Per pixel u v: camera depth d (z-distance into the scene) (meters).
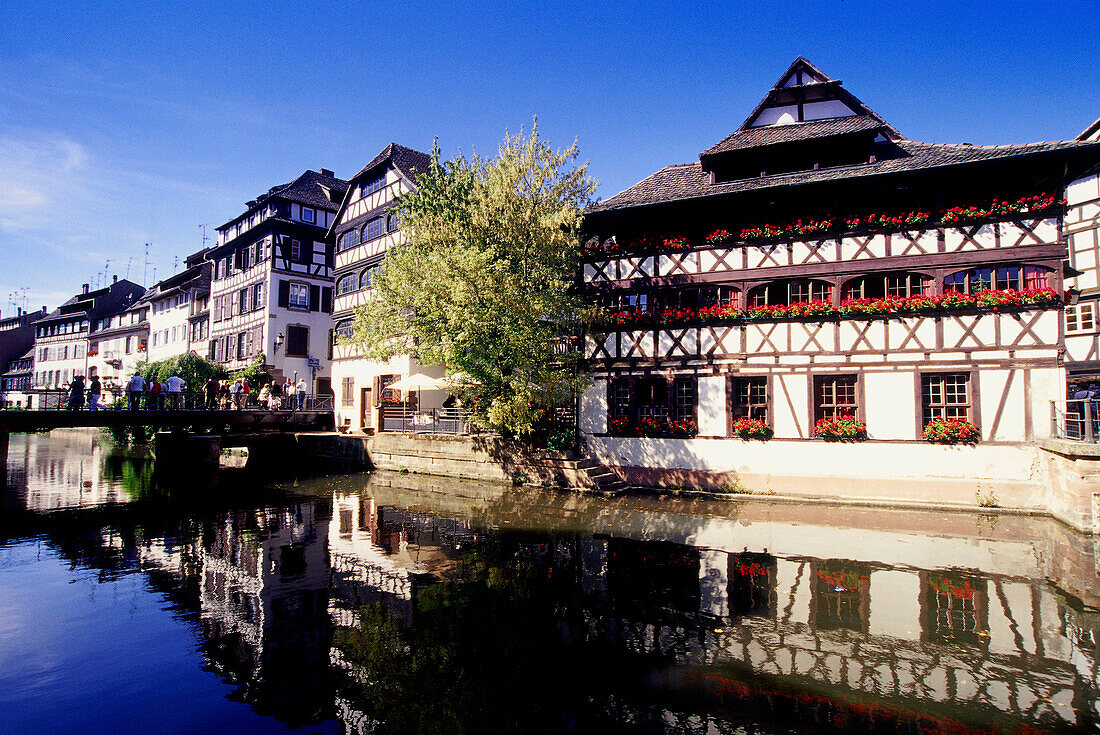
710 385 15.55
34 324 59.00
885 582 8.25
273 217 29.02
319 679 5.73
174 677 5.81
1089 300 18.42
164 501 15.09
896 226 14.09
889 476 13.76
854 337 14.28
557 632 6.72
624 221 16.98
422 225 16.70
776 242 15.11
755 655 6.13
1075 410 14.22
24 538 11.24
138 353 45.53
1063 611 7.17
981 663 5.91
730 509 13.34
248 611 7.47
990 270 13.63
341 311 27.08
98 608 7.59
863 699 5.29
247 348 30.69
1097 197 18.30
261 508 14.05
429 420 20.62
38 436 39.69
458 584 8.41
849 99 16.41
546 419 17.47
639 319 16.30
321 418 26.16
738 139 16.98
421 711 5.17
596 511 13.23
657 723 4.95
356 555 9.89
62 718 5.09
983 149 13.94
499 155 16.39
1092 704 5.15
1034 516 12.22
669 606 7.50
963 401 13.52
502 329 14.95
